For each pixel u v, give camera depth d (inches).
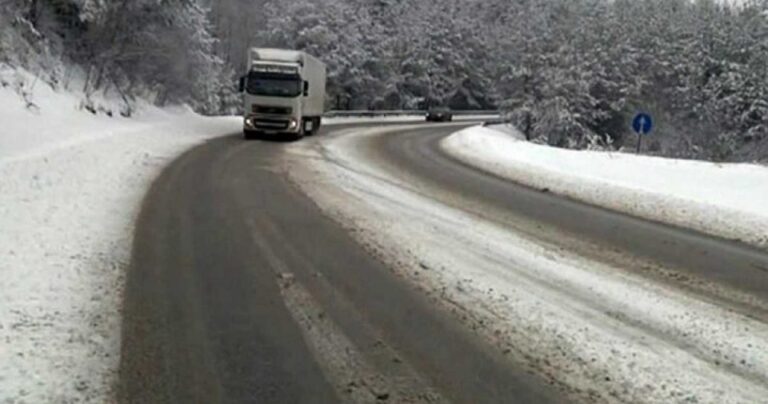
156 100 1432.1
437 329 245.6
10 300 244.7
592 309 279.4
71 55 1220.5
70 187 491.8
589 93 2305.6
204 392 188.4
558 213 541.6
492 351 227.5
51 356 202.1
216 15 2797.7
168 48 1386.6
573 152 1153.4
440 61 3390.7
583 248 407.8
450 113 2748.5
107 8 1210.6
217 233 384.8
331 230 408.8
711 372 219.3
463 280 311.1
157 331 229.6
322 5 2792.8
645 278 340.8
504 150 1131.3
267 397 187.3
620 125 2332.7
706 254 409.1
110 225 384.2
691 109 2197.3
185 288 278.5
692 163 1011.3
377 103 2947.8
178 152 847.1
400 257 349.4
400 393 193.3
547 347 233.1
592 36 2335.1
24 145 638.5
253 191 551.2
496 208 548.4
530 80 2368.4
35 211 395.2
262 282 293.3
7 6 1048.2
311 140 1212.5
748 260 397.7
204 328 235.5
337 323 247.1
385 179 692.7
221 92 2110.0
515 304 278.8
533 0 3491.6
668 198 627.2
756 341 251.9
